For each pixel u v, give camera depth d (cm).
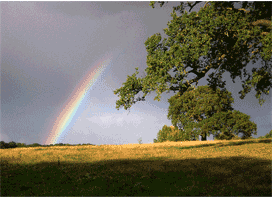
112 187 753
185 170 984
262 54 1653
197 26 1755
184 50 1688
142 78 1958
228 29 1648
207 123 4009
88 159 1398
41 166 1141
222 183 790
